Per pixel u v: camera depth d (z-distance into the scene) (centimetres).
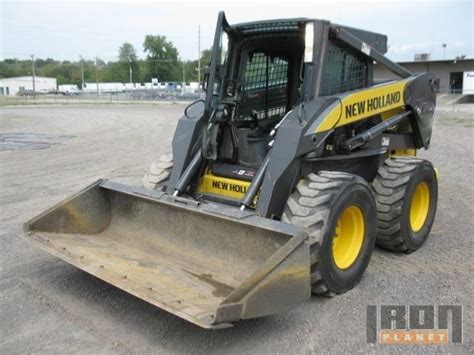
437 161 1094
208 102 483
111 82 11725
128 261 418
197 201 452
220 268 410
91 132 1855
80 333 362
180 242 442
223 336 360
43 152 1277
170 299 333
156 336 359
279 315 391
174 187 482
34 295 420
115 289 433
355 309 401
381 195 507
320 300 415
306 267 342
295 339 358
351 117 472
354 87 514
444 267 490
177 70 10969
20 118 2647
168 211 449
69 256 407
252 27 484
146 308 399
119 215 489
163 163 531
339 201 400
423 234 546
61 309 396
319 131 432
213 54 481
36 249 530
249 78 525
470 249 543
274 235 371
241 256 402
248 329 371
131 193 460
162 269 410
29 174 962
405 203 504
